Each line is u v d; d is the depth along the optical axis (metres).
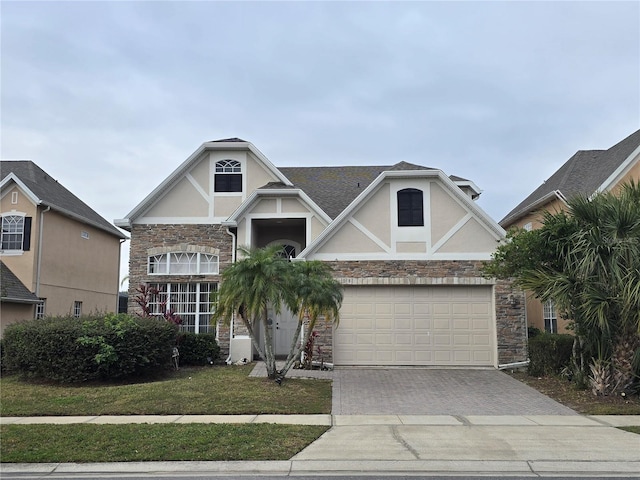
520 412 11.28
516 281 13.60
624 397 12.45
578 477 7.43
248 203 18.30
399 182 17.30
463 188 20.05
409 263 16.97
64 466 7.84
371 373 15.70
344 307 16.98
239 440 8.77
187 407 11.30
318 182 21.95
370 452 8.37
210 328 18.66
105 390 13.04
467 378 15.08
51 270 23.72
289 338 18.98
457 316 16.92
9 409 11.33
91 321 14.91
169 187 19.28
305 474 7.50
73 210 25.62
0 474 7.58
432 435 9.34
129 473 7.60
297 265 13.91
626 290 11.59
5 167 25.97
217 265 18.86
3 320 20.42
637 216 12.12
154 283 18.81
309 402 11.91
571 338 15.12
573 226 12.75
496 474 7.55
